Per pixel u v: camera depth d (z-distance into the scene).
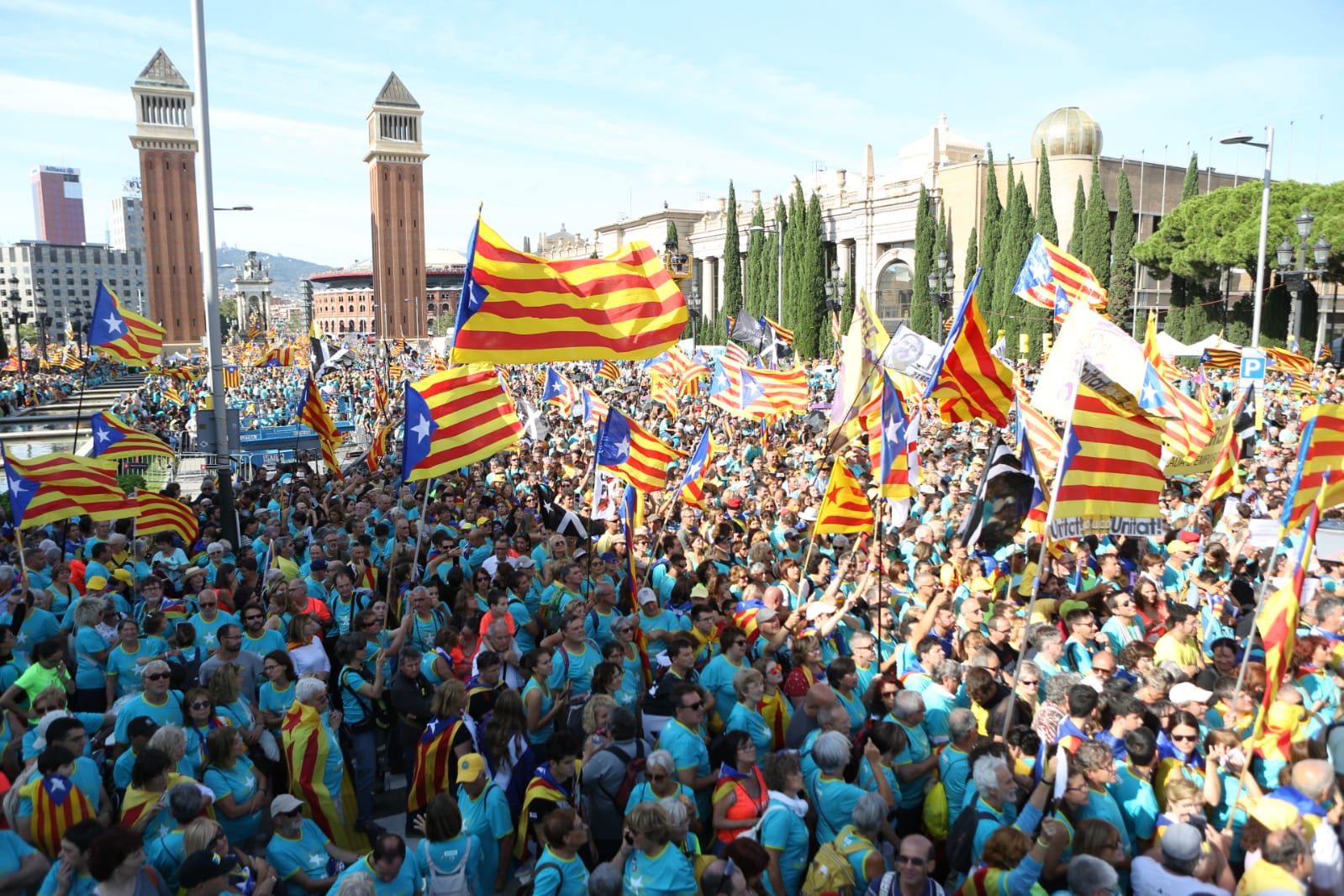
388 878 5.48
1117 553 11.91
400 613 10.77
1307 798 5.74
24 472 11.15
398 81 142.38
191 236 126.88
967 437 24.64
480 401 10.68
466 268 8.04
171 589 11.54
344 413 39.53
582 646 8.36
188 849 5.36
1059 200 67.25
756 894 5.25
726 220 91.12
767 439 24.97
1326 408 7.63
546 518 14.30
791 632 8.84
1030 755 6.24
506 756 7.05
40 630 9.06
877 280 75.56
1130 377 9.78
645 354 8.45
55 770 5.87
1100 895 4.80
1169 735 6.70
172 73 126.06
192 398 41.88
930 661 7.59
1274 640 6.47
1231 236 50.00
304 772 7.09
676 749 6.67
